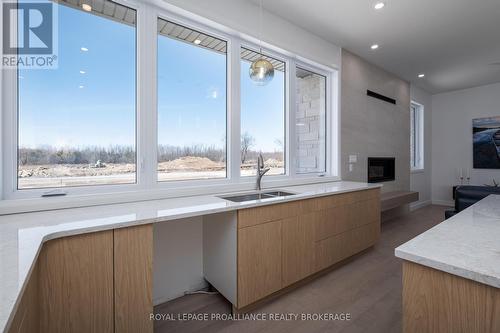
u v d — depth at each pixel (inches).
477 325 27.0
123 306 49.1
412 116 225.3
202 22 84.7
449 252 31.6
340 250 97.3
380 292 81.1
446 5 95.9
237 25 90.3
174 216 55.1
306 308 72.5
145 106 74.5
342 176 137.1
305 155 125.7
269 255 73.2
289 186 109.3
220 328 64.0
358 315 69.0
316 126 131.3
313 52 119.3
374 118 159.9
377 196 117.3
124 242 49.3
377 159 162.4
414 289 32.0
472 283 27.3
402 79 187.9
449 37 122.4
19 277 26.8
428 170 234.2
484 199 72.1
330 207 93.3
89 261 45.4
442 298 29.6
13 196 57.0
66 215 54.0
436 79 189.9
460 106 220.8
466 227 43.0
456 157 223.3
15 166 57.7
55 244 42.4
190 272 81.8
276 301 76.2
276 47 104.3
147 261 52.0
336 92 134.2
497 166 200.8
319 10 100.2
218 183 90.9
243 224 67.2
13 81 56.7
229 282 69.5
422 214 192.9
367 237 110.7
